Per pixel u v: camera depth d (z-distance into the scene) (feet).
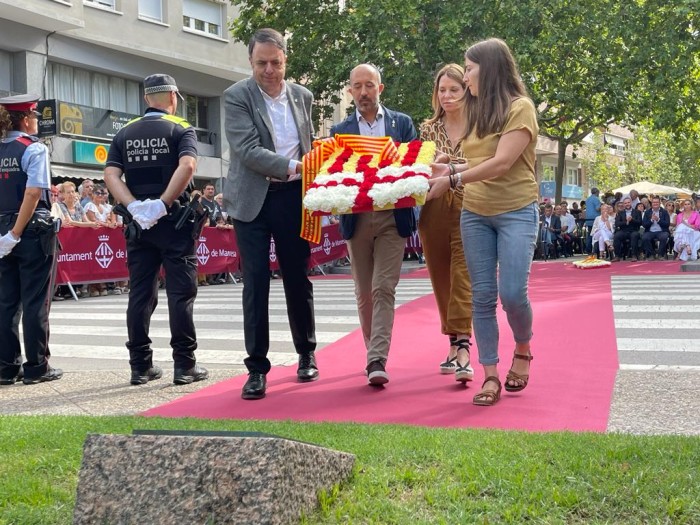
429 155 17.98
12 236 21.16
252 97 19.52
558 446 12.48
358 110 20.04
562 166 110.22
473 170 16.81
